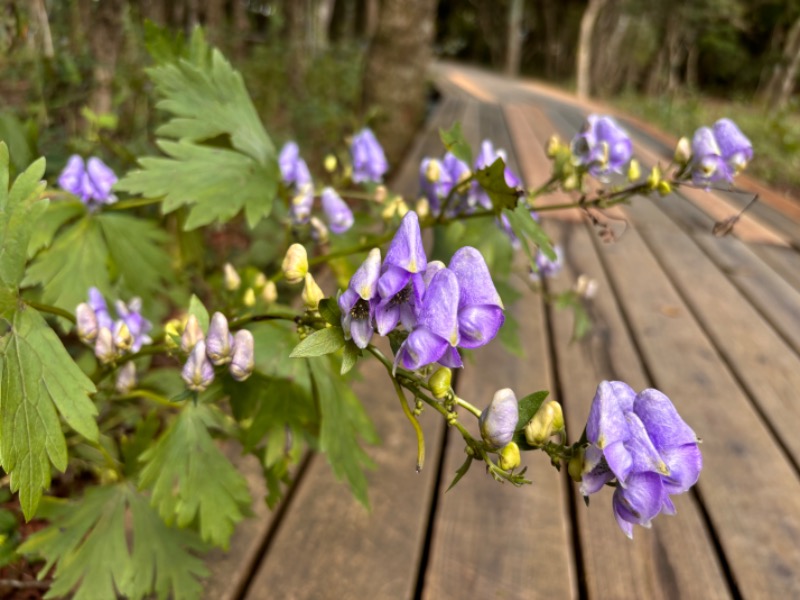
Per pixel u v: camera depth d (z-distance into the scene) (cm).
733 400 50
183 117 37
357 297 18
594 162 37
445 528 34
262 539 33
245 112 39
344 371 19
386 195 45
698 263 80
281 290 61
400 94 142
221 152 37
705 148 34
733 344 60
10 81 56
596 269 74
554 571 32
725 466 42
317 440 36
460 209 39
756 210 108
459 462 40
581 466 18
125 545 30
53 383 24
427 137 133
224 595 30
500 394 18
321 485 37
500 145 142
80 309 27
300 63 157
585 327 52
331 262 45
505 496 37
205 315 25
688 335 60
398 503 36
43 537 29
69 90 61
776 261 85
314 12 212
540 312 62
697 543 35
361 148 44
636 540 35
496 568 32
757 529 37
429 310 18
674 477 18
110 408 44
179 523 28
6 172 24
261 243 64
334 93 177
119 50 76
